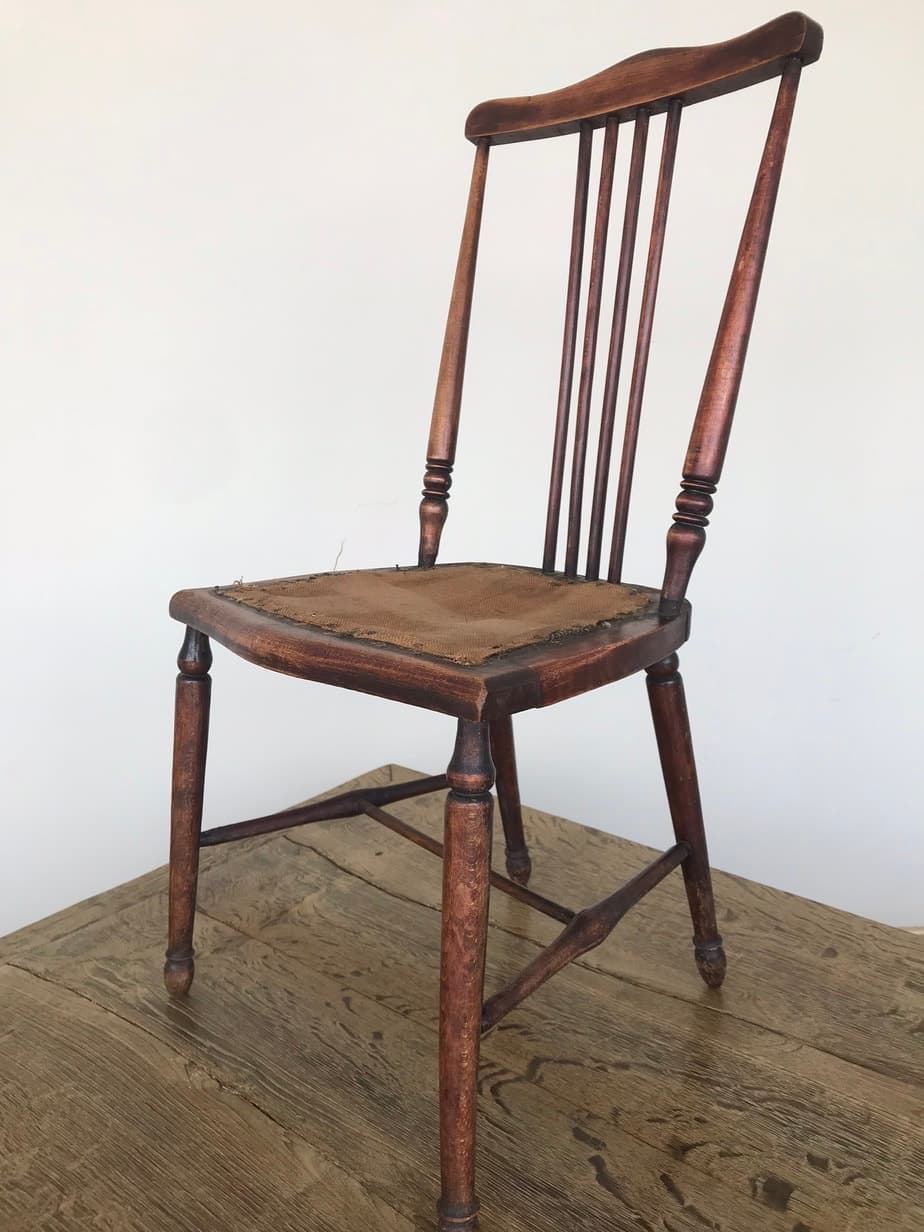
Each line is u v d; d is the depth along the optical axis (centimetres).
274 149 152
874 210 148
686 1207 75
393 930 114
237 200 152
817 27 83
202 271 152
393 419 167
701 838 99
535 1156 80
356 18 151
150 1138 81
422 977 104
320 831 138
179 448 157
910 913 175
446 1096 69
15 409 146
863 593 161
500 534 170
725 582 166
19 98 139
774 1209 75
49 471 150
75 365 148
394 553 173
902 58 143
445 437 112
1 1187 76
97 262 147
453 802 67
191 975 100
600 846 136
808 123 148
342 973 105
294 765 178
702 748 175
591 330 104
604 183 102
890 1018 99
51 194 142
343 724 179
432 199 159
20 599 152
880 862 173
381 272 160
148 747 167
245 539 165
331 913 117
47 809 161
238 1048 92
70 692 159
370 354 163
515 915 118
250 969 105
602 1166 79
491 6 153
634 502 165
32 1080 87
